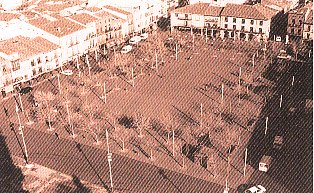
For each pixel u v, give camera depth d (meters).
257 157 97.00
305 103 117.56
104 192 87.69
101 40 173.62
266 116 115.94
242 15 176.75
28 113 123.00
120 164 97.00
